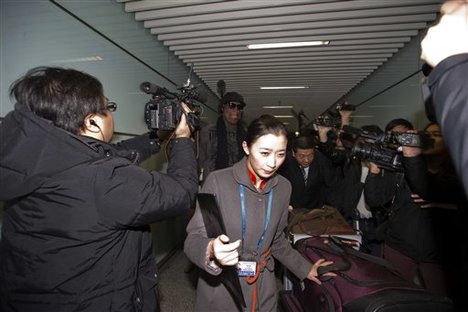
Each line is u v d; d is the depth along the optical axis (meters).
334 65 3.92
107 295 0.76
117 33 2.21
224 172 1.17
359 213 2.33
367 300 1.06
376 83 4.10
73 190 0.70
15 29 1.22
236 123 2.85
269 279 1.17
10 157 0.65
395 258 1.74
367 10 2.46
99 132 0.85
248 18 2.62
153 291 0.95
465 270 1.44
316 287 1.33
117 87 2.19
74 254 0.72
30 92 0.73
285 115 8.73
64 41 1.58
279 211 1.17
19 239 0.72
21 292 0.73
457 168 0.42
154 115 1.04
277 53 3.48
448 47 0.47
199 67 4.05
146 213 0.75
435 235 1.54
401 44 3.14
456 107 0.44
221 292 1.12
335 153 2.39
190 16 2.60
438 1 2.23
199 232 1.09
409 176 1.41
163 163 3.12
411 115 2.93
